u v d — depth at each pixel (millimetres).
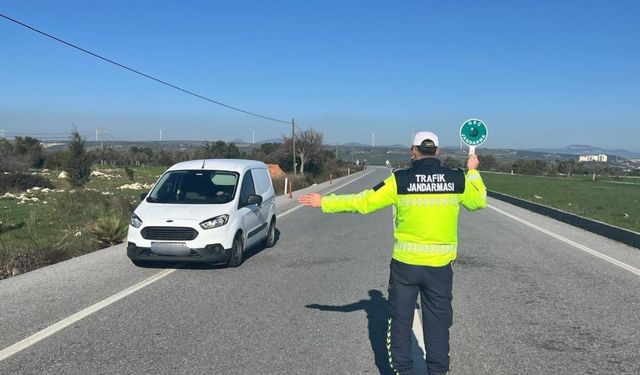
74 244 12578
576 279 9195
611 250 12273
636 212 21219
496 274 9602
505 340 6039
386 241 13742
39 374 4996
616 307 7406
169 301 7648
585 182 53844
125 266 10195
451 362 5363
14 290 8242
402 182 4309
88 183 43094
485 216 20281
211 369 5145
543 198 29391
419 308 7484
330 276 9406
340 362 5344
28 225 16328
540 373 5090
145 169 73812
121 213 19234
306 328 6438
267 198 12656
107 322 6625
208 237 9625
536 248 12516
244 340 5988
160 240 9602
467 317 6938
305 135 65438
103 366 5203
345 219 19109
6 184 35250
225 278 9211
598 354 5598
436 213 4270
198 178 11094
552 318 6891
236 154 69062
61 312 7039
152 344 5840
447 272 4316
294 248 12602
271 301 7676
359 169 99188
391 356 4445
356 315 6988
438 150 4434
